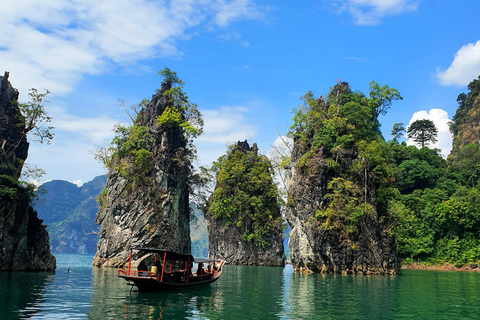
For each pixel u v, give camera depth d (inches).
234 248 3533.5
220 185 3708.2
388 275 2140.7
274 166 3476.9
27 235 1830.7
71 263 3233.3
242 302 984.3
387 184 2391.7
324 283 1561.3
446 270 3139.8
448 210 3280.0
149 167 2351.1
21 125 1971.0
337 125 2438.5
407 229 3309.5
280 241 3570.4
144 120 2625.5
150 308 845.2
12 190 1664.6
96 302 902.4
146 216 2262.6
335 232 2193.7
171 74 2682.1
